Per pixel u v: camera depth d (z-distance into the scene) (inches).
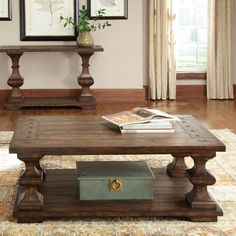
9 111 222.4
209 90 257.6
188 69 264.8
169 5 250.5
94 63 243.8
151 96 255.3
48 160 140.8
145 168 105.6
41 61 241.1
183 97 262.7
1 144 159.9
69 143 95.4
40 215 96.7
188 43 264.5
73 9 237.3
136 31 242.7
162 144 94.6
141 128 103.5
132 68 245.3
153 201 101.3
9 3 234.8
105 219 99.4
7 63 239.1
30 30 237.5
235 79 262.2
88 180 100.0
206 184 97.3
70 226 95.9
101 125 111.3
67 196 103.7
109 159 142.6
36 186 98.1
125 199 101.3
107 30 241.6
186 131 105.4
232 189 116.3
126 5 240.2
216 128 185.8
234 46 260.1
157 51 252.1
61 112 221.1
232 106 235.5
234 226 96.0
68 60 242.1
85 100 228.5
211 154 95.3
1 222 97.7
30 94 242.5
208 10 253.1
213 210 98.0
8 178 124.6
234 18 258.5
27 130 106.4
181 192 106.3
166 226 95.9
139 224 97.0
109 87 246.2
